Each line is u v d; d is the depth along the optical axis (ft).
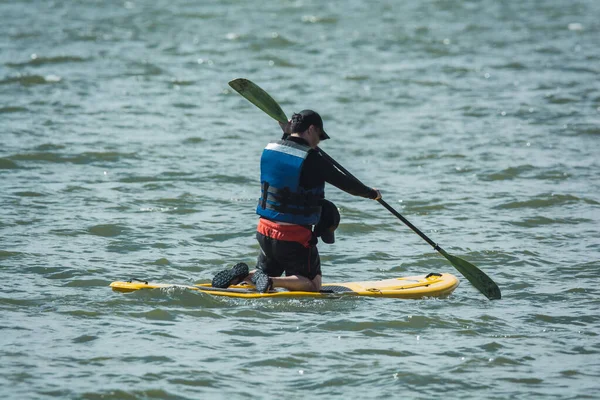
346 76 223.10
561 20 315.58
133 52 248.93
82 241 102.01
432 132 167.32
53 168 135.44
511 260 98.89
